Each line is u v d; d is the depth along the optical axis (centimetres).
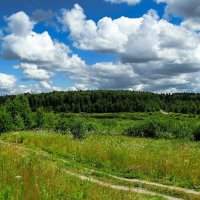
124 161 2561
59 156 2841
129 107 18012
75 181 1561
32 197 1205
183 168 2373
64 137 3566
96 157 2695
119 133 6606
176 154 2816
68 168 2272
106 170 2447
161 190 1934
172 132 6122
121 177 2292
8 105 6075
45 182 1416
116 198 1397
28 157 1844
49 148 3095
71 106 17738
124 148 2923
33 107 17425
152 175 2333
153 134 6128
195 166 2434
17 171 1515
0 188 1237
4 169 1521
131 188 1962
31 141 3378
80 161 2700
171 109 18512
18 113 6012
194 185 2111
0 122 5678
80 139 3834
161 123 6319
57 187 1370
